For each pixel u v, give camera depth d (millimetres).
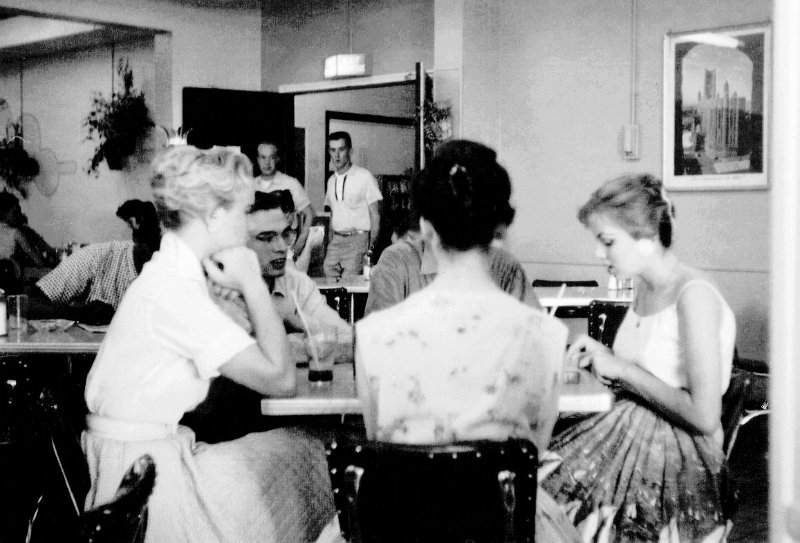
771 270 615
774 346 612
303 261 7438
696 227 6332
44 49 10719
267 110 8438
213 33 8750
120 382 1993
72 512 1806
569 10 6973
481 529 1432
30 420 1791
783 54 605
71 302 4340
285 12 8781
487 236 1627
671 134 6430
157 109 8688
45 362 3521
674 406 2076
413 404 1588
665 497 2057
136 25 8266
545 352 1611
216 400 2375
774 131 614
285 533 2092
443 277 1648
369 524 1463
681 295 2109
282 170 8531
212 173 2066
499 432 1574
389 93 9727
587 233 6941
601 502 2104
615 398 2410
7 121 11695
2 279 5988
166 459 1971
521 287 2816
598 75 6832
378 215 7652
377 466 1430
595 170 6891
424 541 1448
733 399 2369
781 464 610
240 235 2143
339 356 2816
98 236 10492
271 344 2084
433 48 7758
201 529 1967
